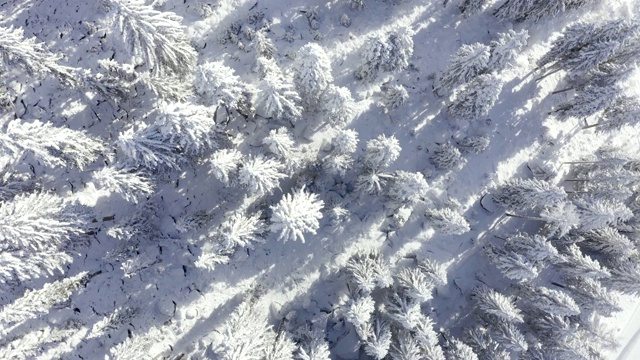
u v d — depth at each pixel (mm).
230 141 24062
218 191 26078
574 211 24422
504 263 24797
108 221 25141
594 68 26406
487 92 23375
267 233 25375
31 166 24422
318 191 26422
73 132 20156
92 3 26594
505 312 23562
